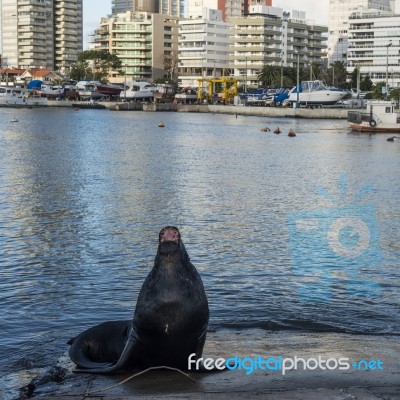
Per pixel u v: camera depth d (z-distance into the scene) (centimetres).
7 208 2645
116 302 1441
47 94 17625
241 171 4281
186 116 13512
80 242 2050
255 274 1686
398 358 953
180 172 4109
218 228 2309
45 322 1297
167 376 856
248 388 802
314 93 15050
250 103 16512
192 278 841
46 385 884
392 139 7569
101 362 932
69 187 3306
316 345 1045
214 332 1178
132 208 2694
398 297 1494
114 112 14888
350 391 768
